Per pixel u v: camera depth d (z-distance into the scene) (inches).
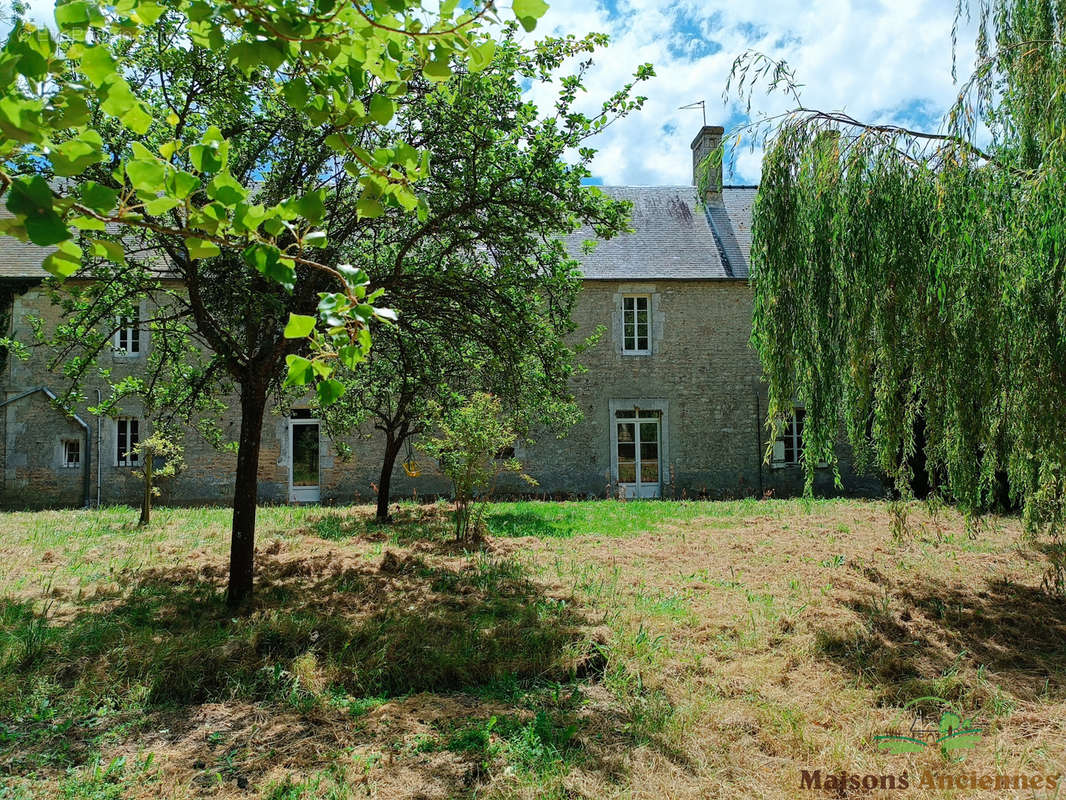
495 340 248.1
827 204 220.8
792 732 141.3
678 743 137.5
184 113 198.4
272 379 258.4
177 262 209.0
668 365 617.9
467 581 257.8
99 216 51.7
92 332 261.4
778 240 228.5
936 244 205.3
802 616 214.2
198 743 140.9
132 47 194.2
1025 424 203.0
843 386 234.2
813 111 230.7
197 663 170.2
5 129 45.8
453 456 335.3
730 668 175.5
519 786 121.3
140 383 277.6
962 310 206.4
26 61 47.9
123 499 565.6
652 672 170.9
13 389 555.8
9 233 48.1
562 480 602.5
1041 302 197.5
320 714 151.7
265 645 183.9
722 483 613.3
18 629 196.2
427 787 122.6
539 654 179.5
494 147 219.3
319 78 64.7
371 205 65.7
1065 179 182.7
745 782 124.6
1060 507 217.8
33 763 132.2
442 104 205.0
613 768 128.2
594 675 173.2
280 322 221.8
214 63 198.2
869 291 215.6
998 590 247.6
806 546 326.6
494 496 583.8
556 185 217.2
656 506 494.6
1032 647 195.5
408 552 313.6
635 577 267.6
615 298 615.5
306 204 56.8
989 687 163.3
